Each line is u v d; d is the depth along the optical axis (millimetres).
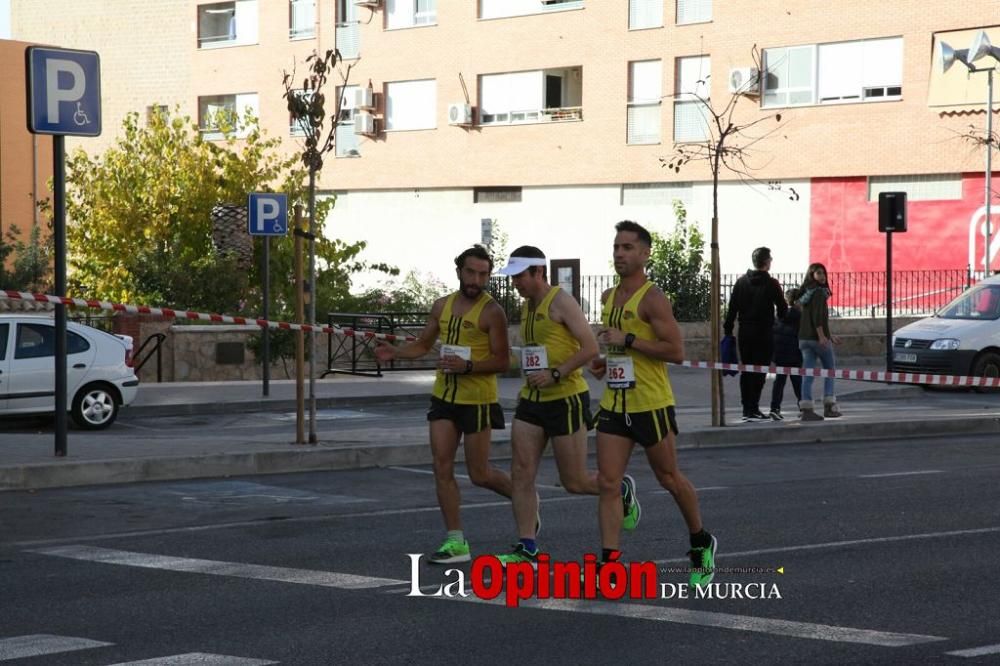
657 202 43188
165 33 53281
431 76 47125
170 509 11750
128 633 7266
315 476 13938
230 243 29516
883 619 7520
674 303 31203
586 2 43844
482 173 46281
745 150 41250
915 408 21297
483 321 9062
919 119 38281
